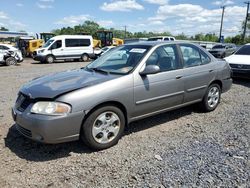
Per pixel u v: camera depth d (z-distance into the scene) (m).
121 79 4.20
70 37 24.56
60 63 23.42
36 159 3.80
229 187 3.08
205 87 5.66
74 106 3.69
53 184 3.19
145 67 4.43
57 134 3.65
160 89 4.70
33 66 19.91
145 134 4.71
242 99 7.26
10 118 5.53
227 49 26.91
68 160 3.77
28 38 36.25
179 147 4.16
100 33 37.69
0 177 3.34
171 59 5.03
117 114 4.16
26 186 3.16
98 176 3.35
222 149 4.06
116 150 4.08
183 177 3.29
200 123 5.28
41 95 3.74
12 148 4.13
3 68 17.94
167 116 5.69
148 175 3.35
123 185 3.15
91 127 3.90
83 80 4.13
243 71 9.60
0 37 50.62
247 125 5.12
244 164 3.60
